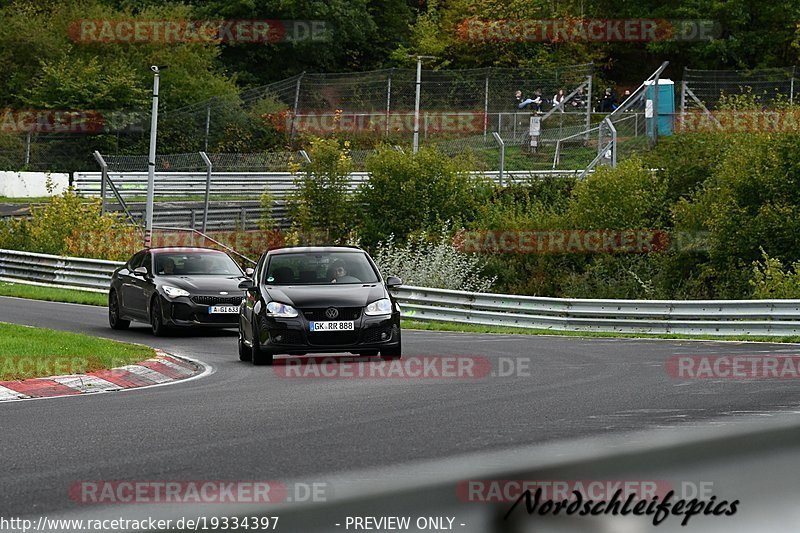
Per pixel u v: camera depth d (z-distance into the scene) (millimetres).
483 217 149750
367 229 155375
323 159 159000
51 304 107938
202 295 79500
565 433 37469
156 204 158625
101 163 148125
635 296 127375
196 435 37406
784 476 27828
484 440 36156
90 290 122688
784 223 124000
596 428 38562
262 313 61000
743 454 31625
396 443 35656
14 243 141625
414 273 128875
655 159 157375
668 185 152250
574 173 171000
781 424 38906
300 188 159625
